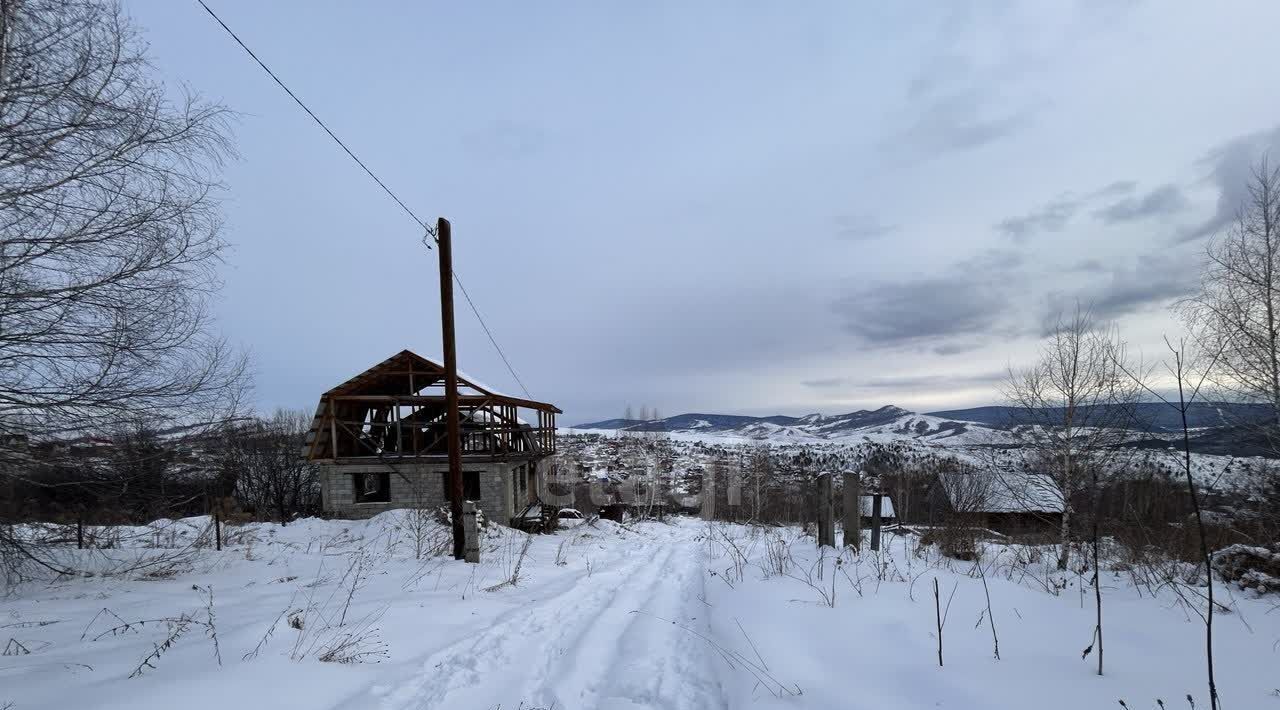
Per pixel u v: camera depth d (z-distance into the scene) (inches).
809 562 310.3
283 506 1232.8
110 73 282.7
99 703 127.1
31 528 315.3
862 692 135.1
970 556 364.2
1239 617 180.1
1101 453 406.6
